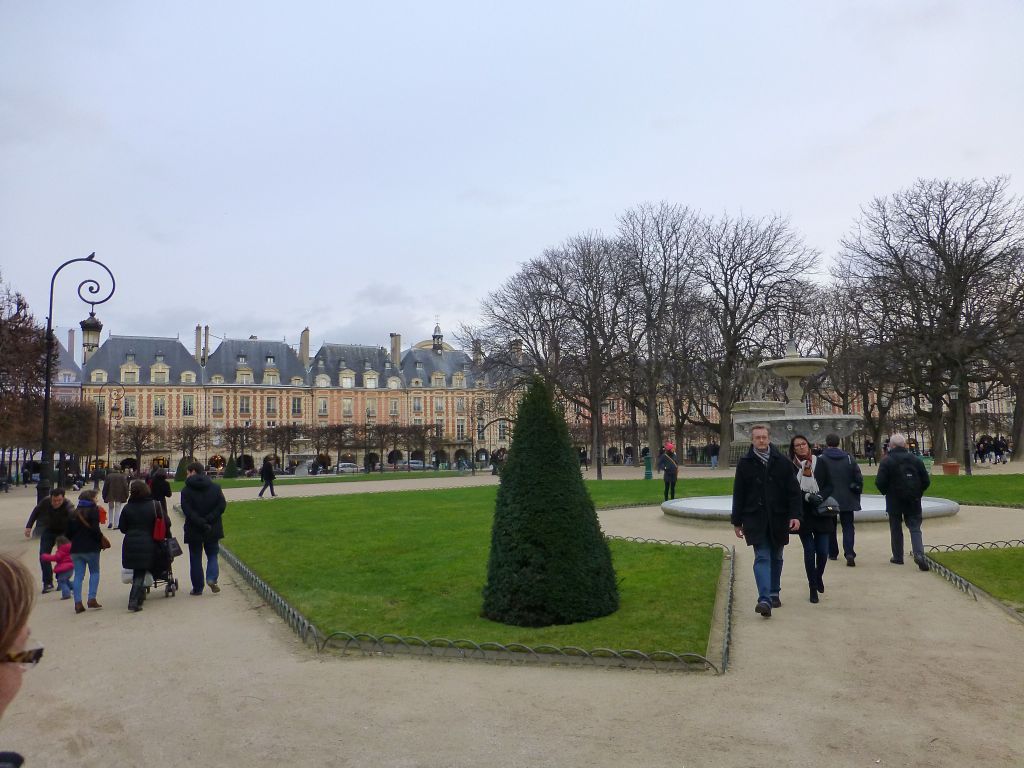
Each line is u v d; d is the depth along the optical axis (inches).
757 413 1155.3
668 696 230.1
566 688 240.5
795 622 314.8
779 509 326.6
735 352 1891.0
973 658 262.2
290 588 405.7
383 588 397.7
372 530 652.1
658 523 656.4
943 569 397.7
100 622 360.2
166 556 411.5
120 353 3521.2
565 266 1963.6
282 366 3791.8
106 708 234.8
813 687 235.1
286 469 3139.8
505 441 4060.0
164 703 238.1
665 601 339.0
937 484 995.3
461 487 1330.0
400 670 265.1
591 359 1785.2
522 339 1979.6
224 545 587.5
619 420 3255.4
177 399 3545.8
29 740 209.6
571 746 194.5
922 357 1536.7
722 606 342.3
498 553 320.8
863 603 345.7
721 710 217.3
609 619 309.6
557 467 319.0
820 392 2261.3
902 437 433.1
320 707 229.1
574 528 313.9
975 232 1550.2
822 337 2108.8
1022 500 760.3
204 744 203.3
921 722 205.3
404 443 3435.0
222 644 311.7
